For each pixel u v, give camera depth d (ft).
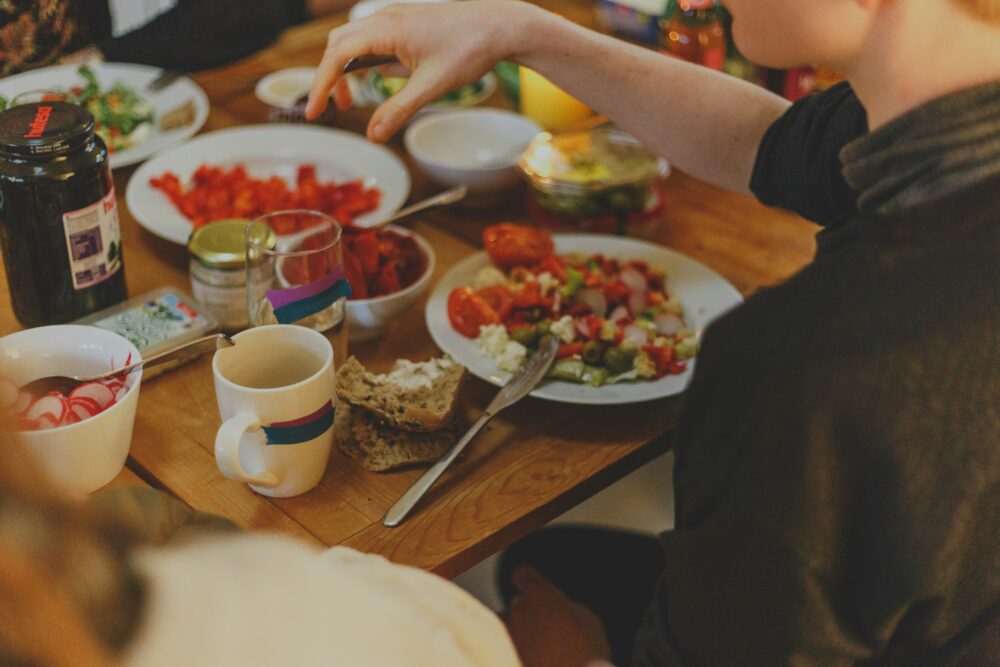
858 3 2.19
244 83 5.82
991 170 2.05
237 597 1.70
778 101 3.76
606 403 3.43
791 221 4.81
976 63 2.12
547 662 3.59
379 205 4.65
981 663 2.57
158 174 4.71
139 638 1.60
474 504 3.11
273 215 3.80
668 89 3.77
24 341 3.08
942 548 2.31
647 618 2.93
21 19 5.78
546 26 3.75
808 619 2.41
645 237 4.60
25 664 1.40
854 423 2.18
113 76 5.45
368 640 1.73
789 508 2.27
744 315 2.26
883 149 2.18
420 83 3.76
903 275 2.12
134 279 4.09
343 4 6.75
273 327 3.09
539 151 4.85
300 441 2.97
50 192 3.37
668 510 5.58
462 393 3.57
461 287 3.95
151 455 3.22
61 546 1.48
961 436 2.20
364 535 2.97
